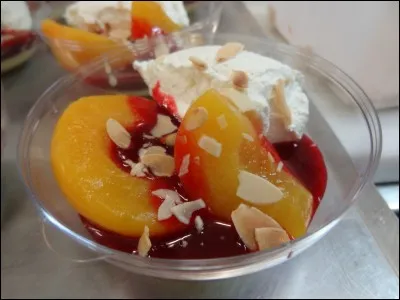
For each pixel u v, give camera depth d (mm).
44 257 197
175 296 186
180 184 171
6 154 237
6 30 268
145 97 216
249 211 160
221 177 162
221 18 310
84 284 190
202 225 166
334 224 169
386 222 203
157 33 250
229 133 162
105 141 185
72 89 222
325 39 291
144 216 164
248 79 186
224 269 156
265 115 185
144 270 164
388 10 276
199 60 192
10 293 190
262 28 309
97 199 167
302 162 198
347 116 220
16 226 207
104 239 169
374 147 194
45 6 295
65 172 174
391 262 192
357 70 271
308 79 236
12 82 275
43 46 293
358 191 177
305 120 204
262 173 170
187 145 164
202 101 166
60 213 176
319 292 186
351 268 191
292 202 168
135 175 173
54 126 202
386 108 260
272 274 190
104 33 263
